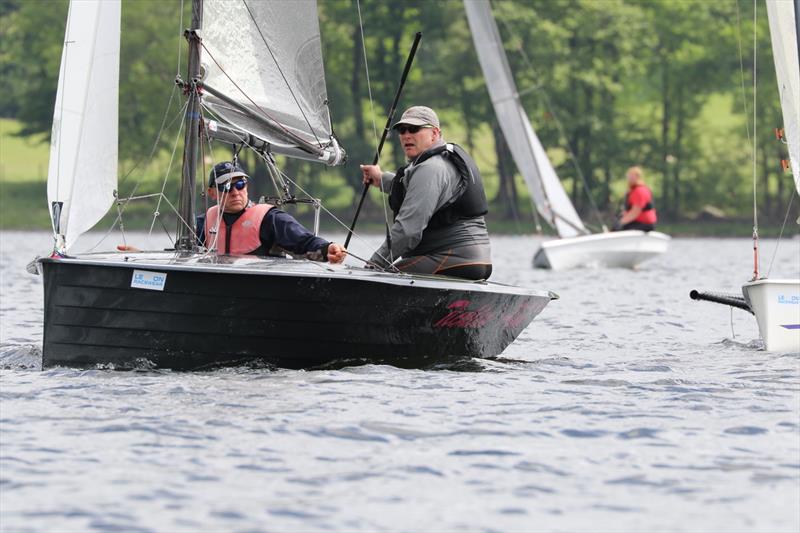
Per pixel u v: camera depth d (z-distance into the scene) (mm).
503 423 22828
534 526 16672
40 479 18516
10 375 26719
